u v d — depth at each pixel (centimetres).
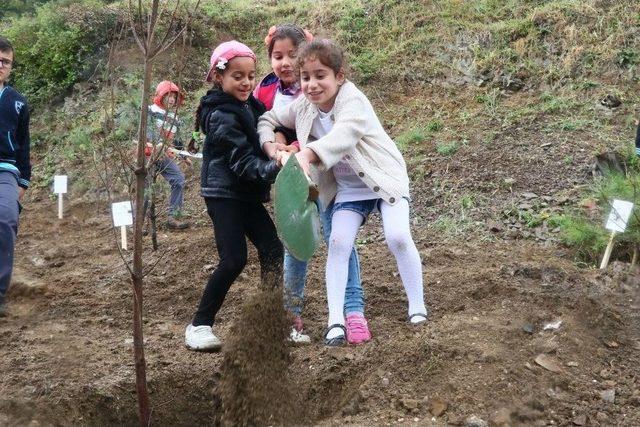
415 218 664
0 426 365
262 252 442
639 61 827
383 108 887
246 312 390
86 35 1130
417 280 432
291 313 402
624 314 453
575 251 568
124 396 404
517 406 359
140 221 347
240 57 423
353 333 432
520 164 712
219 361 430
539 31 905
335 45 416
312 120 430
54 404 385
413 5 1041
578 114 784
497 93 852
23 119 515
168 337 479
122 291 575
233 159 419
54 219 847
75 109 1052
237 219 433
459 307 476
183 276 595
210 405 414
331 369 402
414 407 359
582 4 915
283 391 385
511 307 460
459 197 679
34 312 542
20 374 413
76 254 699
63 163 976
